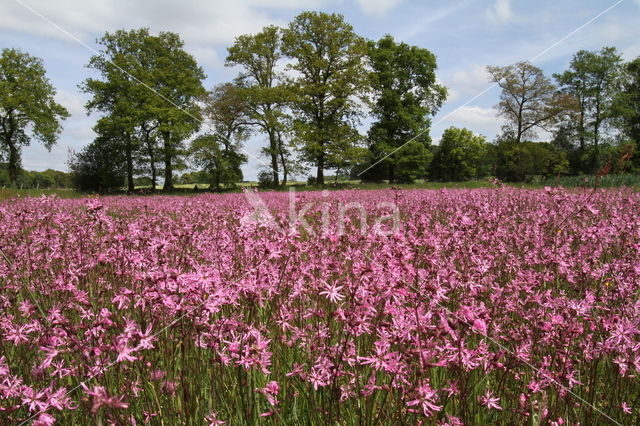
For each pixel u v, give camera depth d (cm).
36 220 736
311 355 347
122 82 5347
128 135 5484
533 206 986
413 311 312
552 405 335
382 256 423
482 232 676
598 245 610
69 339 312
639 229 621
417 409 273
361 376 342
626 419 336
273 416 329
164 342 356
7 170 6419
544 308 402
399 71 5712
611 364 369
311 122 5462
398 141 5659
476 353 317
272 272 434
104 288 464
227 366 360
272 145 5512
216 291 321
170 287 326
